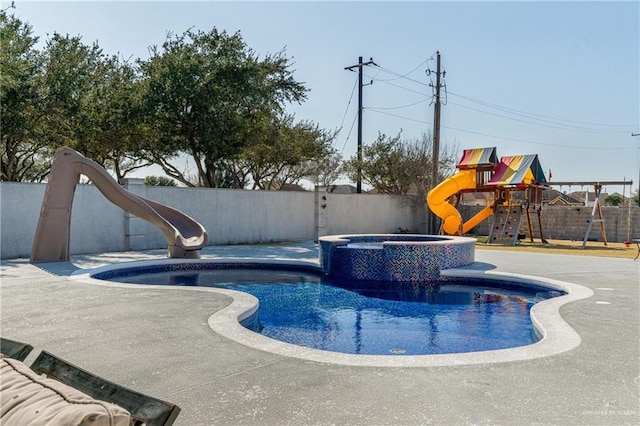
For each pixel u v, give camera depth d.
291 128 23.84
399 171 25.38
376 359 3.91
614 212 19.03
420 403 3.00
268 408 2.93
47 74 16.06
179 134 17.86
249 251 14.23
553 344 4.34
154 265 10.77
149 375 3.53
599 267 10.31
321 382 3.38
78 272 8.93
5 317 5.41
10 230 12.16
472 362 3.82
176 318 5.35
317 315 7.06
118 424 1.24
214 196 16.48
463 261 10.47
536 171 17.95
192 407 2.95
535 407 2.94
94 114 17.20
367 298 8.37
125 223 14.41
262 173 25.14
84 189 13.59
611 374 3.55
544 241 18.17
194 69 16.88
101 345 4.31
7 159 18.02
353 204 21.23
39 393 1.42
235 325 5.04
